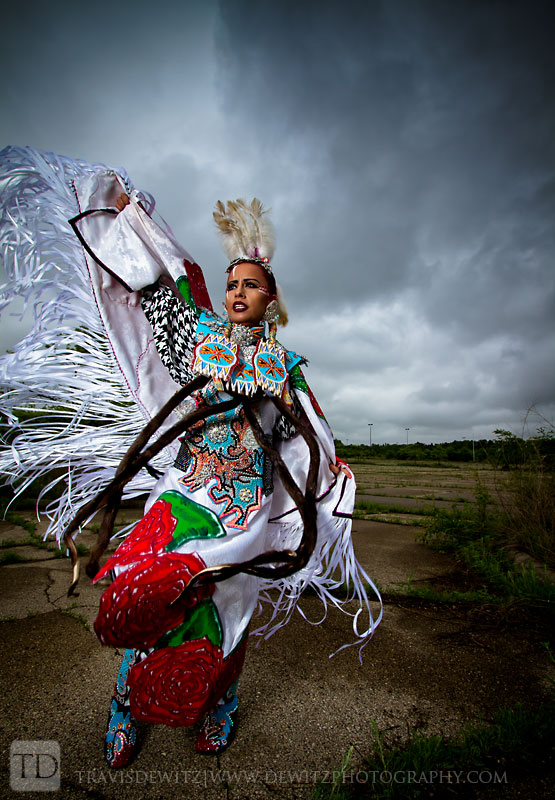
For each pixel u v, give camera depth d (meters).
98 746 1.47
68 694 1.75
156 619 1.15
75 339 1.81
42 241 1.77
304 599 2.79
